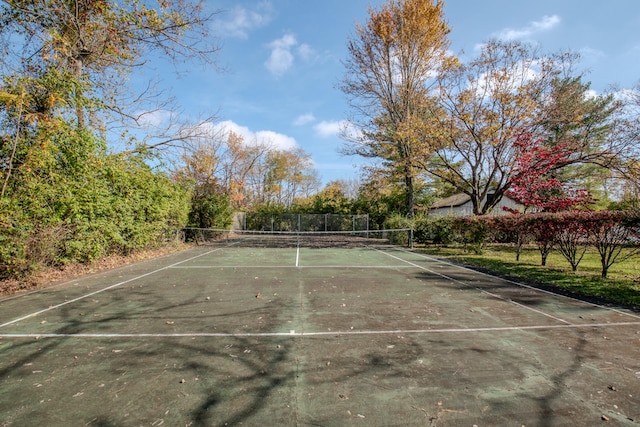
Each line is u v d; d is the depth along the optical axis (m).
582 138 19.23
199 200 20.39
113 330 4.38
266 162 45.94
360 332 4.38
